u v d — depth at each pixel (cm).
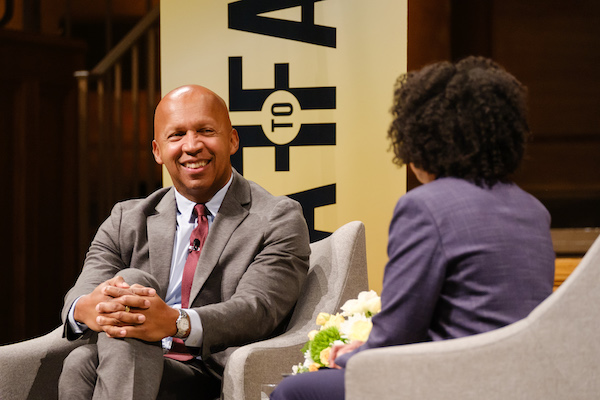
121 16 1138
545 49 934
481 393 268
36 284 1019
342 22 612
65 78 1050
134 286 398
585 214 930
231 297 439
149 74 872
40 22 1069
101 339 392
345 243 473
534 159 941
